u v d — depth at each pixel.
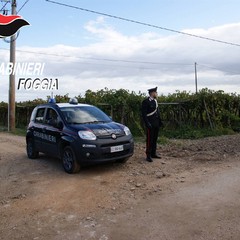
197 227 4.76
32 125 10.12
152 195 6.21
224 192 6.11
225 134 15.74
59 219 5.38
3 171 8.86
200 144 11.75
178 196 6.05
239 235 4.46
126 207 5.72
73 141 7.82
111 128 8.13
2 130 22.11
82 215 5.49
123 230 4.84
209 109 16.78
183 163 8.66
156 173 7.68
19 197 6.55
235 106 18.17
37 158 10.35
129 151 8.24
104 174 7.85
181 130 15.68
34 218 5.48
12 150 12.43
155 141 9.30
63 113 8.73
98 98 18.12
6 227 5.19
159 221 5.05
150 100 9.02
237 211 5.22
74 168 7.94
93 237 4.68
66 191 6.73
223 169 7.79
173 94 18.20
